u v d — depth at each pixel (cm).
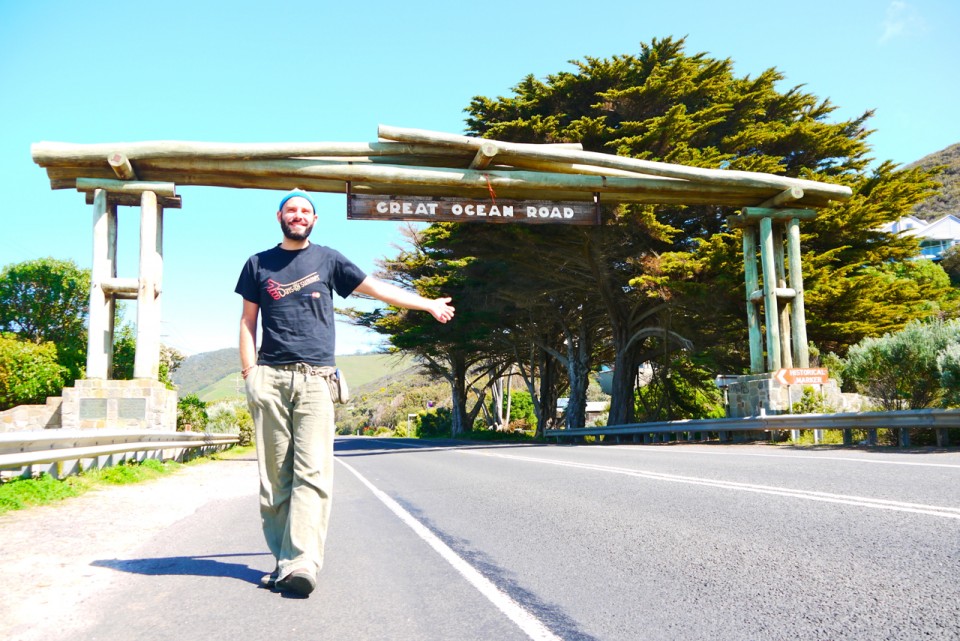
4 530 583
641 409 3441
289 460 382
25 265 2045
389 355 4756
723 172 1789
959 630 276
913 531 451
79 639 309
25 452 764
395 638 302
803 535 464
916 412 1177
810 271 2112
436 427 6325
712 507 601
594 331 3541
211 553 505
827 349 2456
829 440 1569
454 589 381
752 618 308
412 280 3881
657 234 2270
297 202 382
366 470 1312
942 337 1345
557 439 3447
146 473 1105
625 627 305
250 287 385
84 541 549
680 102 2555
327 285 384
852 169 2650
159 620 335
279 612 345
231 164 1594
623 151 2156
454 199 1734
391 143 1658
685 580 375
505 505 702
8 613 347
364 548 511
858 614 303
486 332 3756
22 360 1669
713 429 1938
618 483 827
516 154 1672
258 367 375
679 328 2783
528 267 2858
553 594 363
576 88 2525
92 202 1592
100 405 1480
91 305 1533
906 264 2605
